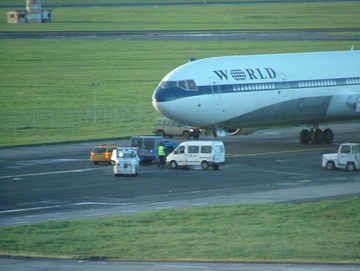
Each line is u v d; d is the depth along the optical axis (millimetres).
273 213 181125
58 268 136125
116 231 164875
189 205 193375
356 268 133250
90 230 166000
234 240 155250
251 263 137875
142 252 146375
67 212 188625
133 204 196250
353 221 173375
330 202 191375
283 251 145375
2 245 153500
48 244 153750
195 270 133000
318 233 161625
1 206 196125
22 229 168000
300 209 184625
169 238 157500
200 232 163125
